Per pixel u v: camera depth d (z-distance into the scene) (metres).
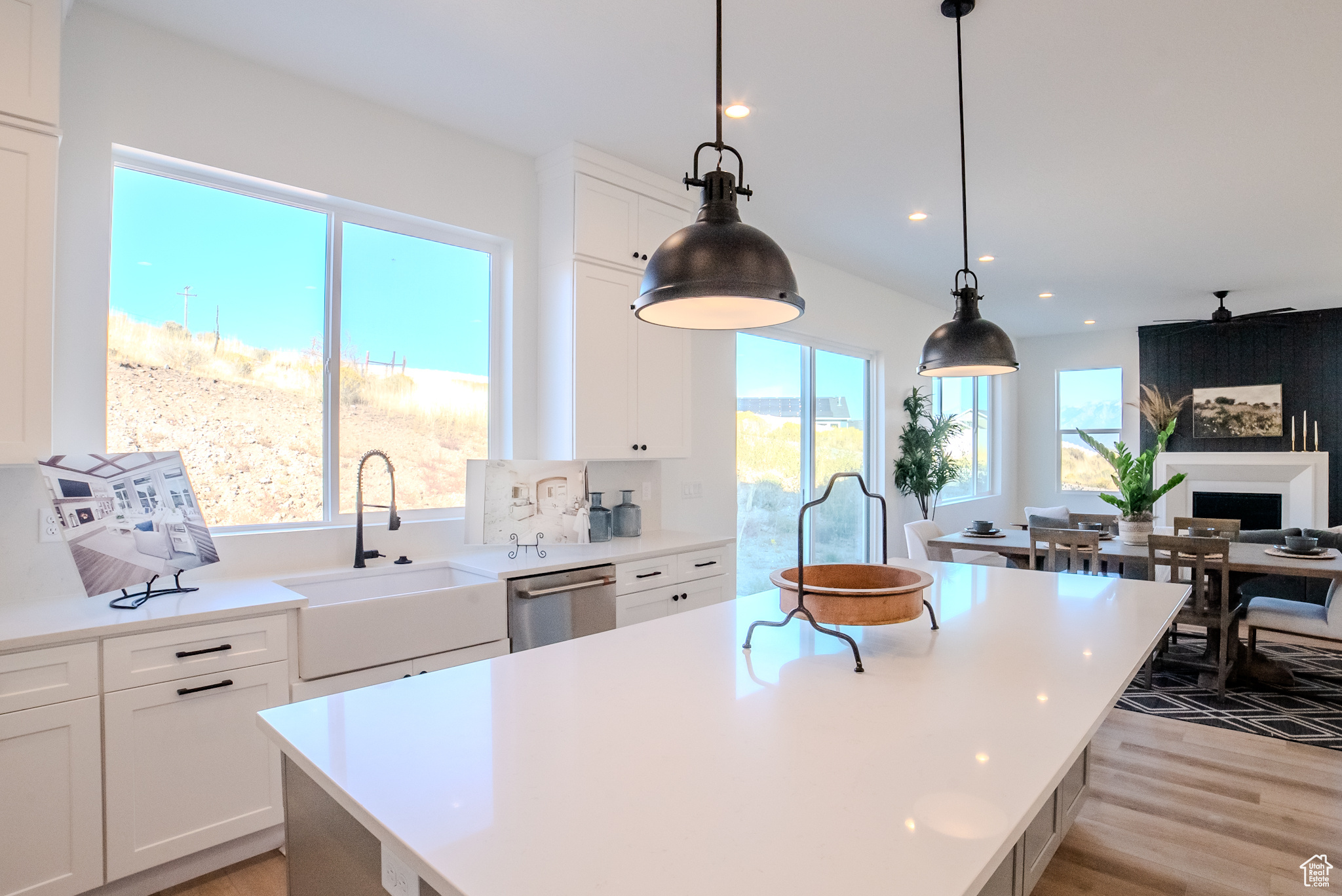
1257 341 7.54
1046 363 8.94
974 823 0.91
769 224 4.51
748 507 4.99
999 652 1.70
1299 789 2.83
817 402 5.73
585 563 3.04
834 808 0.94
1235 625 4.17
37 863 1.87
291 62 2.71
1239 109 2.99
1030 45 2.52
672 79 2.82
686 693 1.41
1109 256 5.20
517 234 3.54
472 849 0.85
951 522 7.48
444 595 2.61
